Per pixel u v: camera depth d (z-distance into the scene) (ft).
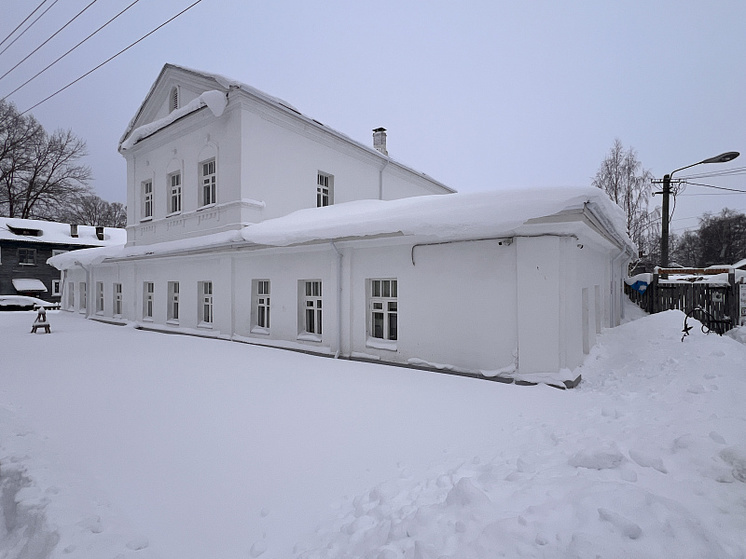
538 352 21.42
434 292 25.57
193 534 9.60
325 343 31.89
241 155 39.70
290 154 44.91
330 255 31.63
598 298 31.81
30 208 131.75
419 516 8.75
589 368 24.21
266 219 41.73
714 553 6.63
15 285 105.40
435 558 7.33
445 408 17.52
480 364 23.44
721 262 141.79
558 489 8.86
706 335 23.39
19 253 109.60
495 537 7.47
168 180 50.34
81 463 13.23
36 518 10.34
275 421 16.48
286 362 28.63
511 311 22.48
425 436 14.47
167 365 27.78
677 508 7.58
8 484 12.53
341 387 21.43
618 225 26.25
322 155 49.47
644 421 13.06
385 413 17.07
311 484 11.55
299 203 45.85
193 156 45.73
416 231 23.63
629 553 6.61
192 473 12.40
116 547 9.05
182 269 47.55
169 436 15.23
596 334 30.71
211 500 10.94
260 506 10.61
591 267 28.60
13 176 124.06
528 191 20.67
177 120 46.09
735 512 7.86
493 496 9.16
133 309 55.52
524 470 10.37
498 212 20.70
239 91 39.14
